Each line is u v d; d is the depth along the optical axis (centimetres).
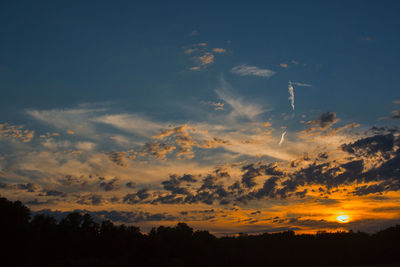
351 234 19575
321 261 17350
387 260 17250
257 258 17312
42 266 12388
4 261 11150
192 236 16688
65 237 13450
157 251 13675
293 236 19862
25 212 12550
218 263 16525
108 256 13912
